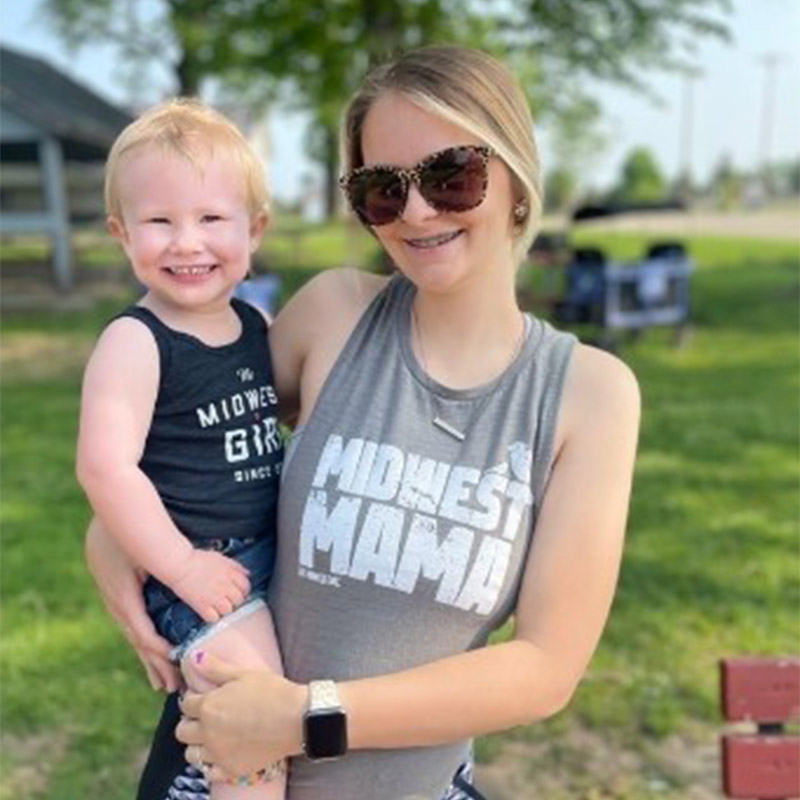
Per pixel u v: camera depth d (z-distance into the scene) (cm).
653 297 1100
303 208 4184
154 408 155
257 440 162
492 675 143
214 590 154
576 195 5112
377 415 153
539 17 1386
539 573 147
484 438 149
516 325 154
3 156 1714
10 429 747
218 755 146
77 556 491
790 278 1755
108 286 1602
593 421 148
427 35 1323
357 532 148
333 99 1453
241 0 1391
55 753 338
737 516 558
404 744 144
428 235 146
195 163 155
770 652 403
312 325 166
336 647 151
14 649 399
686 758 339
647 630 420
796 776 227
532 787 324
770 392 885
